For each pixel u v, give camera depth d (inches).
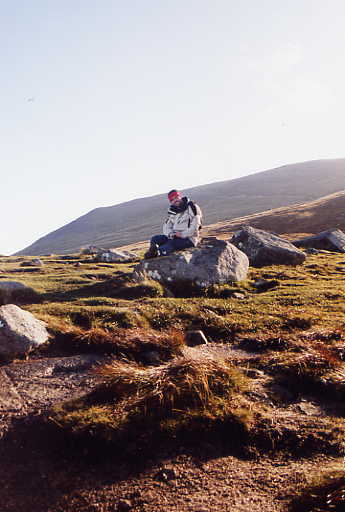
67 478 160.2
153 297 409.4
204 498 143.8
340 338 275.4
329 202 3673.7
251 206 7401.6
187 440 174.7
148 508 141.8
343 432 173.3
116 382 207.8
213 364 218.4
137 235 7091.5
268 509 134.8
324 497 131.8
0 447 177.0
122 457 167.9
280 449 169.0
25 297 409.7
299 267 608.4
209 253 478.6
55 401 205.5
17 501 150.5
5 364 249.0
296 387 218.2
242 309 357.7
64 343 280.2
